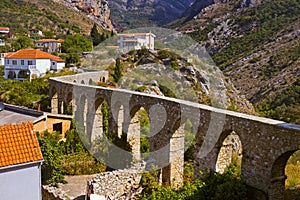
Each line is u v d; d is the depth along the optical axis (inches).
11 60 2896.2
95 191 848.9
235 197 778.2
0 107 1492.4
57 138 1268.5
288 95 2513.5
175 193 834.8
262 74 3233.3
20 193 640.4
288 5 4884.4
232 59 3941.9
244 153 856.3
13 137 657.6
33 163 644.7
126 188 919.0
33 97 2095.2
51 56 2940.5
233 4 5802.2
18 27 5408.5
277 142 771.4
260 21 4717.0
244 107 2041.1
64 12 7086.6
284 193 833.5
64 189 968.9
